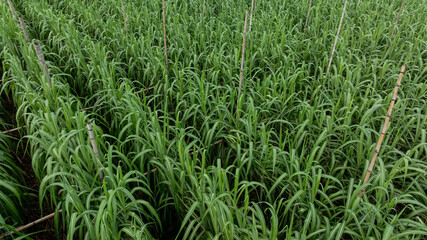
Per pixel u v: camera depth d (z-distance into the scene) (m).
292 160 2.78
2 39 5.11
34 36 5.96
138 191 3.32
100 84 4.44
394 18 6.97
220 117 3.61
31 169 3.61
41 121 2.99
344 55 5.29
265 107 4.13
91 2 7.09
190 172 2.64
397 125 3.75
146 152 3.03
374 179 2.86
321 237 2.50
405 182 3.26
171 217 3.10
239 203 3.33
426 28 6.13
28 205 3.01
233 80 4.83
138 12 6.53
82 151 2.68
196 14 6.38
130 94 3.54
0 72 5.27
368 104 3.90
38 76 4.26
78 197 2.47
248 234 2.26
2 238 2.61
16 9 6.96
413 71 5.27
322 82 4.71
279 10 6.85
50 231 2.97
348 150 3.39
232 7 7.00
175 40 5.65
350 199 2.50
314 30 6.17
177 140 3.06
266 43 5.39
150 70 4.81
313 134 3.54
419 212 2.67
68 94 3.67
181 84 4.19
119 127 3.63
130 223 2.45
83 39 5.16
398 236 2.25
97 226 2.07
